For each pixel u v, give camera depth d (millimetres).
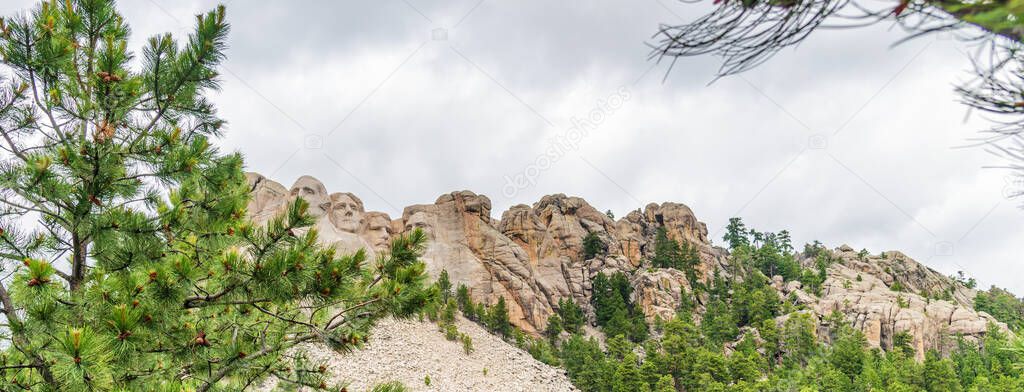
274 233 10742
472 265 151750
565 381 116188
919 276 198875
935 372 107625
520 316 146375
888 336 140875
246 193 13297
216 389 11938
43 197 10672
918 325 140125
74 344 8117
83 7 12250
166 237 11633
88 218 10531
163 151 11555
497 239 160250
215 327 12820
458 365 107688
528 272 156500
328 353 52000
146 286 9984
